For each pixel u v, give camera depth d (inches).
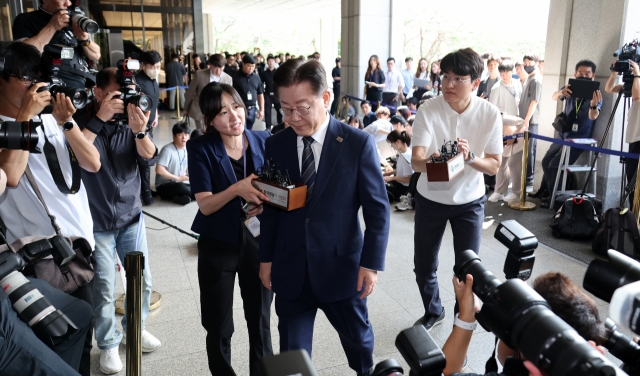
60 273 72.9
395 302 125.0
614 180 189.5
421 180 106.5
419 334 42.3
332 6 697.0
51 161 74.6
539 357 31.6
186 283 135.7
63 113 72.9
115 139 93.0
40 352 58.2
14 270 59.9
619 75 178.2
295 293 74.1
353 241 73.7
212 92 77.6
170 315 119.3
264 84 385.1
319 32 946.7
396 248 159.8
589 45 193.8
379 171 72.9
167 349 105.7
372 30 366.3
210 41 902.4
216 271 82.3
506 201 211.2
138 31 538.3
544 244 162.7
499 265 145.3
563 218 167.2
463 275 49.7
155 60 230.2
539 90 221.5
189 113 275.9
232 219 81.8
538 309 34.4
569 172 203.3
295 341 76.8
